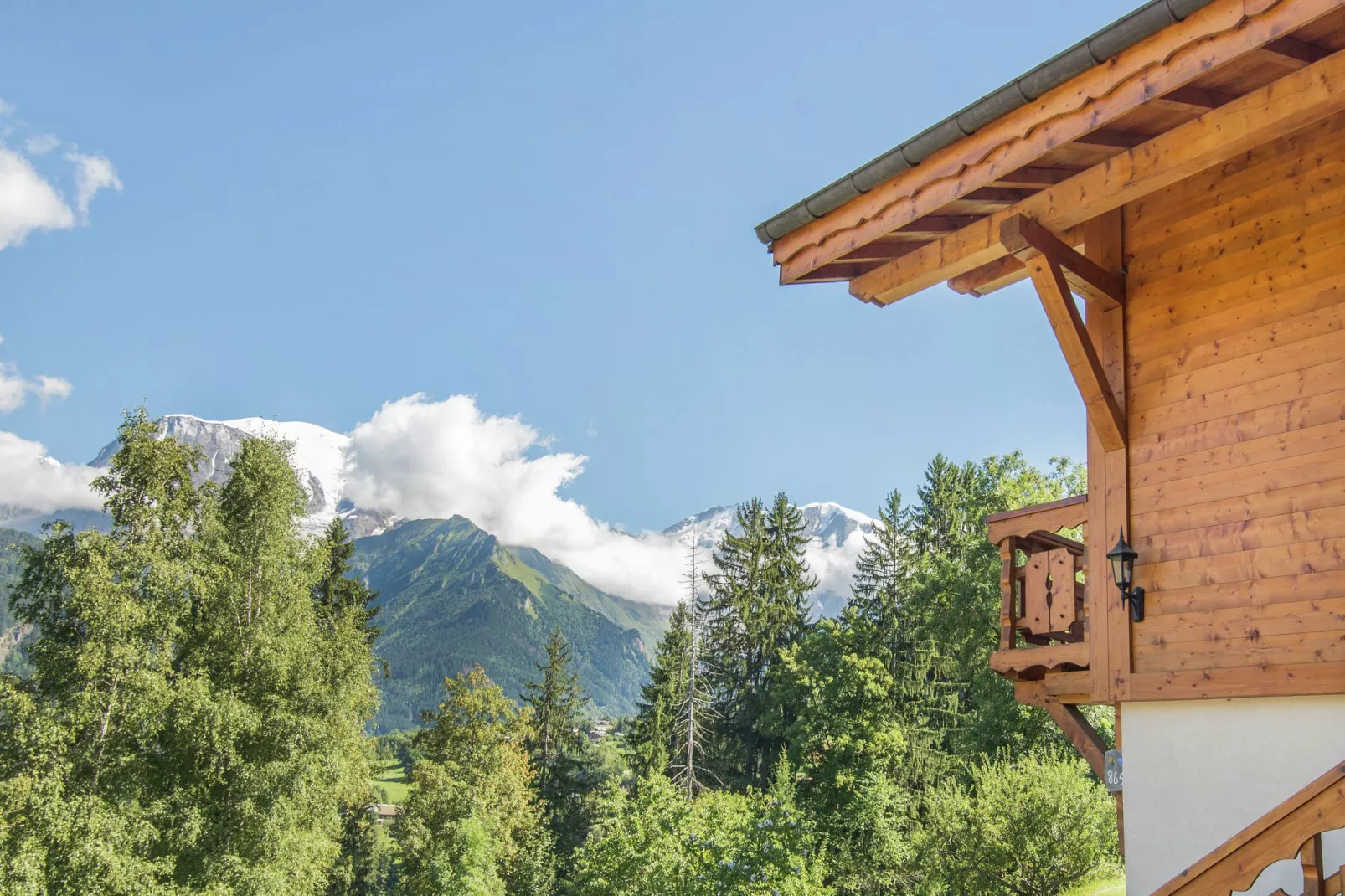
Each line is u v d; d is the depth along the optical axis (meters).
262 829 23.34
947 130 6.27
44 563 23.30
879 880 29.36
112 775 22.12
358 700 29.56
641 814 19.12
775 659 50.56
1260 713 6.14
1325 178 6.35
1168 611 6.67
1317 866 4.52
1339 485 5.96
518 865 39.19
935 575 38.72
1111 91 5.55
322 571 30.06
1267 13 4.93
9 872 19.52
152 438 25.11
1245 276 6.66
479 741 39.50
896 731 34.84
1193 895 4.91
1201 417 6.73
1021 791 17.33
